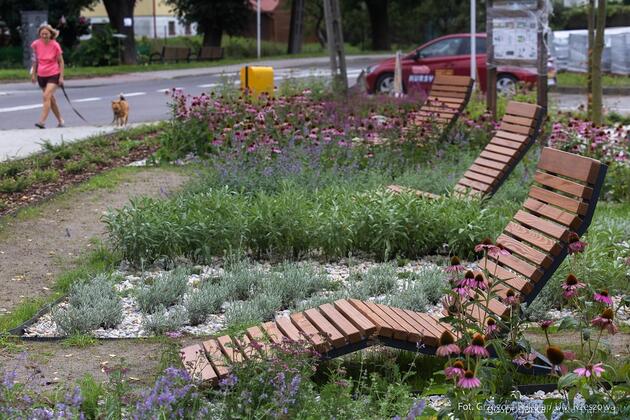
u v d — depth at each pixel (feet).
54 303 25.17
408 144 42.75
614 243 28.96
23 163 45.96
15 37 163.32
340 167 38.81
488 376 15.53
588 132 41.83
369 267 29.01
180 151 48.70
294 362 16.34
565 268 24.89
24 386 17.35
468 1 219.20
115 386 16.49
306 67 143.54
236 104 51.49
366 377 19.39
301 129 44.73
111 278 27.40
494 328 17.06
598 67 54.44
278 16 246.27
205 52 162.71
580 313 18.20
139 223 29.53
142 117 72.49
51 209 37.01
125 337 22.57
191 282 27.30
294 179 35.91
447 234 29.94
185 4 184.55
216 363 17.94
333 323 19.26
